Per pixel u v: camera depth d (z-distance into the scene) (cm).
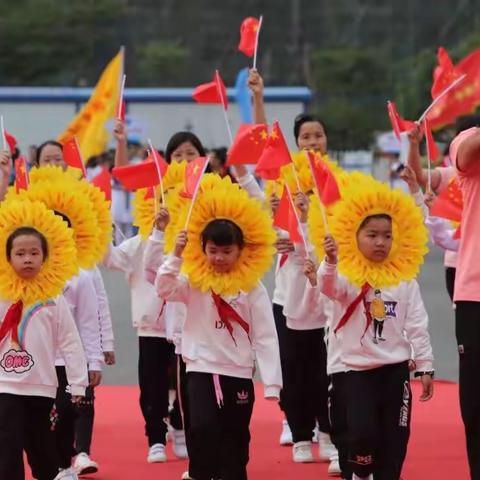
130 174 1529
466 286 1366
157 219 1500
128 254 1728
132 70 8431
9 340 1341
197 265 1369
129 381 2377
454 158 1368
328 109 8275
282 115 4956
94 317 1552
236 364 1364
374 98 8444
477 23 9000
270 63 8806
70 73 8000
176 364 1688
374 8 9181
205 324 1370
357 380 1391
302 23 9100
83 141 2898
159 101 5131
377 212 1395
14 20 7900
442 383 2327
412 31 9081
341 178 1508
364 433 1359
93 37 8119
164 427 1734
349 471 1413
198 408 1346
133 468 1686
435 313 3222
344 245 1394
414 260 1401
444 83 1697
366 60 8638
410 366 1446
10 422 1321
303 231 1568
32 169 1667
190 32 8806
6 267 1352
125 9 8506
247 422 1379
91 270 1572
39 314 1349
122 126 1859
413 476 1627
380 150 6469
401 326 1404
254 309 1380
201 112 5147
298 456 1708
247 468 1672
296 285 1683
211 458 1348
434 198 1540
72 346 1374
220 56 8756
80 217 1487
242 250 1379
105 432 1919
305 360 1702
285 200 1468
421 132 1622
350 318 1398
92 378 1543
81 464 1625
